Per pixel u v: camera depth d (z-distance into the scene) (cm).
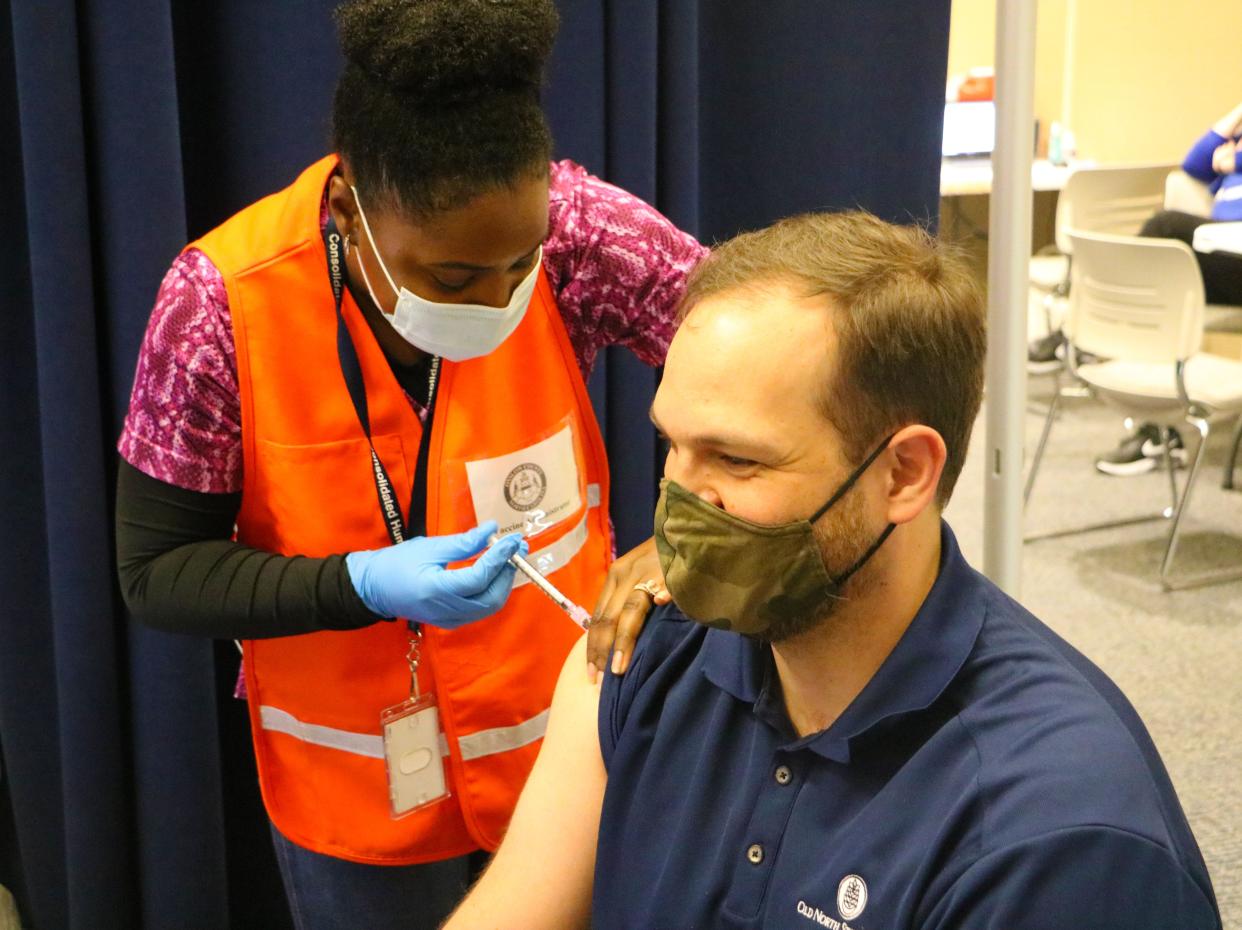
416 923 145
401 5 97
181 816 181
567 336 132
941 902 76
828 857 83
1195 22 416
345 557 120
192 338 115
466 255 103
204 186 170
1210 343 376
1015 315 161
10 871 202
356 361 122
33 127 152
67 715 174
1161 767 86
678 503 84
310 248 118
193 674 177
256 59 164
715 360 80
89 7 152
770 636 87
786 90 186
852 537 82
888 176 193
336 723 133
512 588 133
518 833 106
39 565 182
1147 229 386
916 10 186
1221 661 296
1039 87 464
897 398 80
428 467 127
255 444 120
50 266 157
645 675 101
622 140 173
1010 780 77
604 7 168
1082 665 89
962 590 87
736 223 191
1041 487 414
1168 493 405
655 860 95
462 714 134
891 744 84
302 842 138
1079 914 71
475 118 97
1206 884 79
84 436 164
